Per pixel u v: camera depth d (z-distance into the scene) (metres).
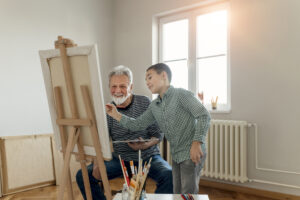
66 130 1.51
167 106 1.56
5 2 2.83
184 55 3.45
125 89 1.92
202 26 3.29
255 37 2.74
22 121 2.93
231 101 2.89
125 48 3.85
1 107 2.77
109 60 3.95
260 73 2.70
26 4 3.02
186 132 1.54
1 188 2.66
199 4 3.19
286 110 2.54
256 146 2.68
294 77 2.51
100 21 3.85
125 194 1.20
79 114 1.40
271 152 2.62
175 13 3.48
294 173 2.46
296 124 2.49
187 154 1.52
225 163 2.78
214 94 3.19
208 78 3.23
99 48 3.81
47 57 1.46
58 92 1.47
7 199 2.56
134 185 1.19
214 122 2.86
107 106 1.69
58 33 3.33
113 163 1.97
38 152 2.99
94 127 1.34
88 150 1.45
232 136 2.73
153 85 1.60
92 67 1.27
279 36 2.60
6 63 2.83
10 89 2.85
